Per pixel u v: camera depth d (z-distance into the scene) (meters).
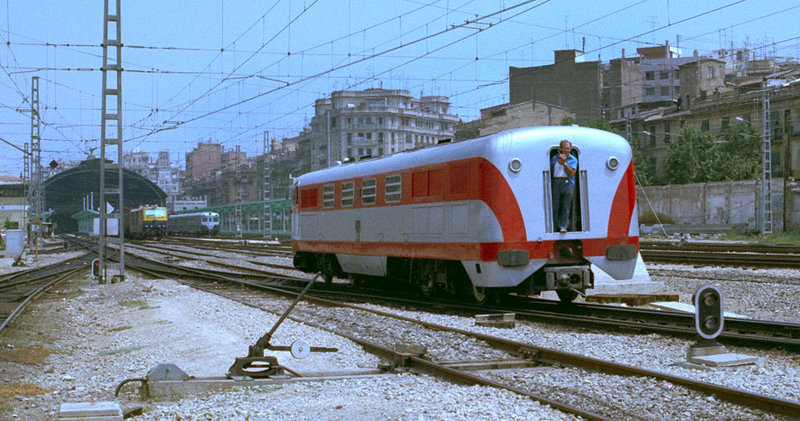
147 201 153.00
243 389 8.41
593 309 14.52
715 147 66.44
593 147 15.00
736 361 8.66
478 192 14.65
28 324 15.62
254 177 157.25
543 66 92.25
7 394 8.73
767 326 11.21
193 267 36.28
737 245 35.94
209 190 179.50
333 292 20.16
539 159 14.59
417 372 9.03
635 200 15.47
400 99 136.38
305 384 8.58
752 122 67.44
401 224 17.67
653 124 79.19
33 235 63.94
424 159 16.75
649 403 7.13
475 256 14.73
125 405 7.91
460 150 15.42
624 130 82.56
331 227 21.55
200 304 18.41
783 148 63.69
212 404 7.68
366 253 19.48
